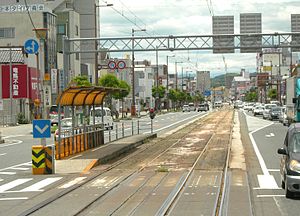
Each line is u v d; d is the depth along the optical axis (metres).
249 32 48.25
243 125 58.44
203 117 85.94
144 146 33.53
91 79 97.19
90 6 100.38
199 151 28.94
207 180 17.66
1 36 82.12
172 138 40.06
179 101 164.62
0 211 12.91
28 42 30.81
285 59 152.12
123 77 121.81
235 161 23.75
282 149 14.34
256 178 17.97
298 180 13.33
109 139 35.25
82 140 27.61
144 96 128.25
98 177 19.00
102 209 12.78
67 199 14.39
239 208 12.48
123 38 43.75
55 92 67.06
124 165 23.05
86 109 31.03
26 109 72.50
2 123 66.19
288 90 49.78
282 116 59.44
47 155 19.95
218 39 45.09
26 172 20.77
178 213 12.02
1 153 30.22
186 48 44.69
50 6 95.44
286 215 11.62
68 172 20.25
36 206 13.39
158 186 16.47
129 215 11.90
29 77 71.31
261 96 158.00
